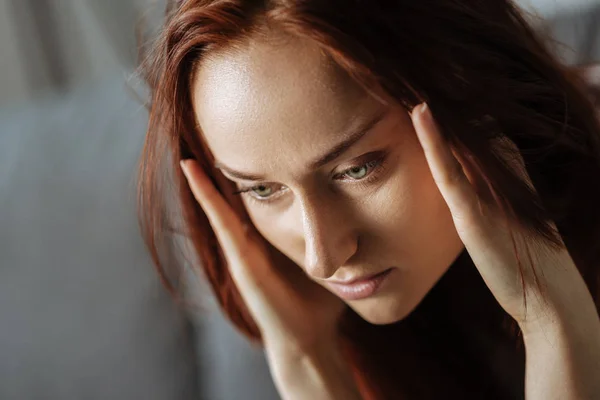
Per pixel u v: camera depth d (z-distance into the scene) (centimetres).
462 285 86
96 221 116
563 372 63
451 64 57
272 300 78
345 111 53
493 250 62
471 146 58
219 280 84
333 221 59
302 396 77
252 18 54
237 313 87
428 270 65
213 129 57
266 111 54
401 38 54
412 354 89
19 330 119
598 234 75
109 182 116
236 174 58
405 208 60
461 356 89
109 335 115
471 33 60
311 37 52
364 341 88
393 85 53
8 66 179
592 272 77
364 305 66
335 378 77
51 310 118
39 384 118
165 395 114
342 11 52
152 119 69
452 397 88
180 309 113
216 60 55
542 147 67
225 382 112
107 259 115
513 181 61
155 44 64
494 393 88
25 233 119
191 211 79
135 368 115
